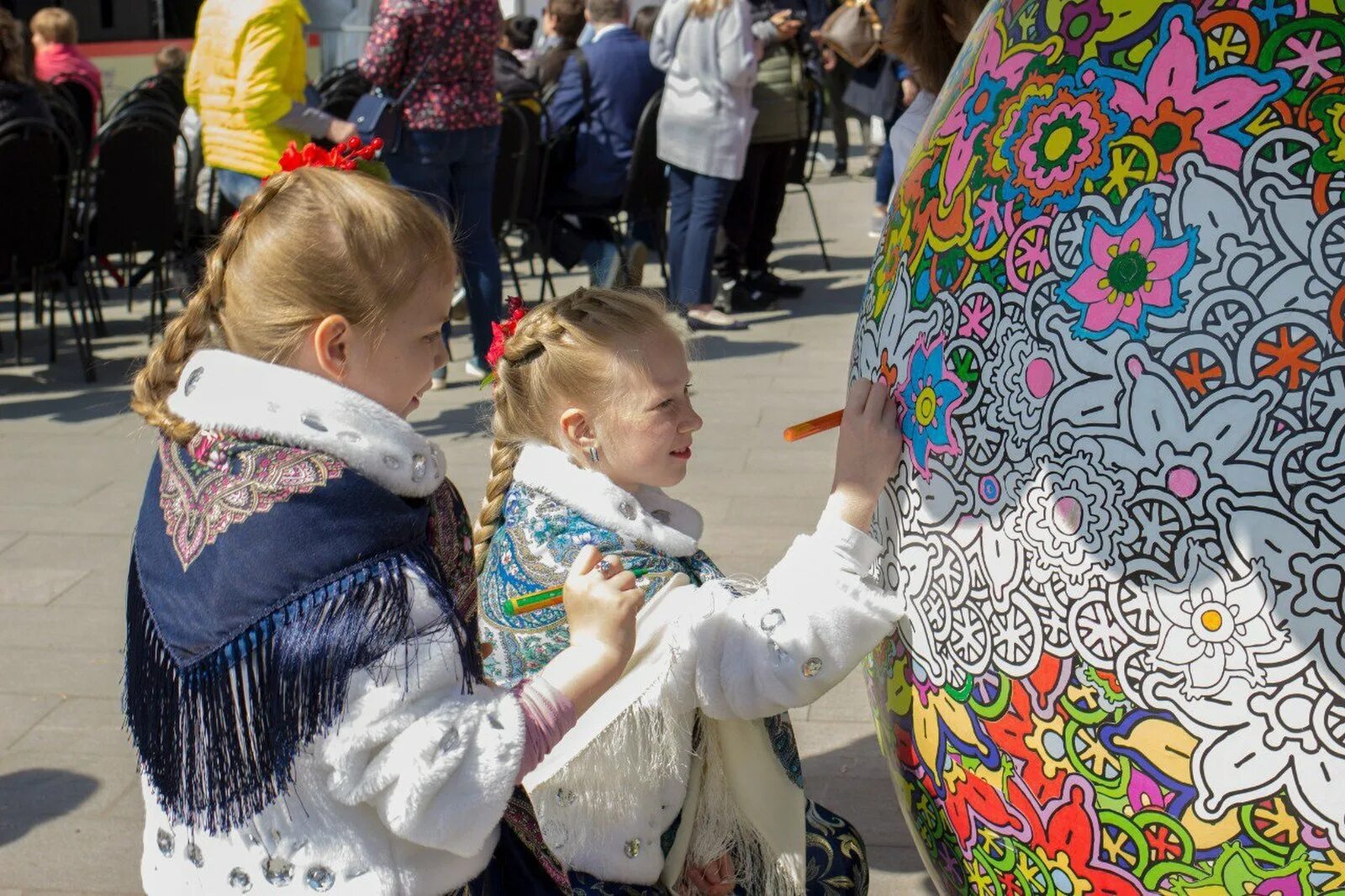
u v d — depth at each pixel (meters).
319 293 1.54
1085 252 1.52
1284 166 1.43
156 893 1.61
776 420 5.78
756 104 7.62
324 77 9.49
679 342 1.99
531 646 1.92
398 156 5.98
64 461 5.63
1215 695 1.46
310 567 1.47
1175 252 1.46
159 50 12.47
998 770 1.66
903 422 1.74
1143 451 1.47
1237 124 1.45
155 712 1.53
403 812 1.46
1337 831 1.43
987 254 1.62
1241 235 1.43
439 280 1.62
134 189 7.03
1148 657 1.49
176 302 8.69
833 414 1.97
